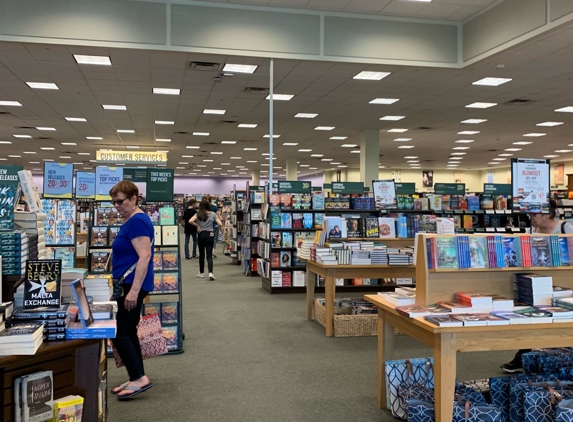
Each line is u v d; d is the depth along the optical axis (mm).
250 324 6246
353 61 8086
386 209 8906
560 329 2975
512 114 13383
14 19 6953
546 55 7852
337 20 8023
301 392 3879
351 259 5781
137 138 18656
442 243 3334
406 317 3135
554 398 2930
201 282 9820
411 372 3490
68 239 5074
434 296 3324
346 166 31000
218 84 10016
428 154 23750
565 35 6855
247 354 4922
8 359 2105
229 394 3832
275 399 3730
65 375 2525
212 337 5590
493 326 2834
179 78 9500
